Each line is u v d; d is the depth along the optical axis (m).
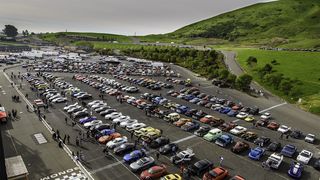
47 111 75.62
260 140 58.25
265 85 115.88
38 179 42.88
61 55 198.88
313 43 198.12
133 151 50.25
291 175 45.75
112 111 74.62
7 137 58.25
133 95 96.38
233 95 101.75
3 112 68.56
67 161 48.59
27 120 68.44
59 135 59.38
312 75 120.69
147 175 43.12
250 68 141.62
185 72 143.62
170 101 87.62
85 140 57.38
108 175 44.50
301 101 95.12
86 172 45.09
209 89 109.00
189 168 45.50
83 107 79.56
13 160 45.91
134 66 157.38
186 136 61.38
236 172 46.75
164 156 51.53
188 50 175.62
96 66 153.62
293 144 60.34
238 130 63.72
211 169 46.81
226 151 54.78
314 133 68.12
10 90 97.62
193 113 75.12
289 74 124.19
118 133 59.12
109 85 109.62
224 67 141.62
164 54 179.25
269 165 48.25
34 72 133.50
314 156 54.62
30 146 54.22
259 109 86.38
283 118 79.00
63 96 91.00
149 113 74.94
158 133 59.16
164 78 128.50
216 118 70.75
